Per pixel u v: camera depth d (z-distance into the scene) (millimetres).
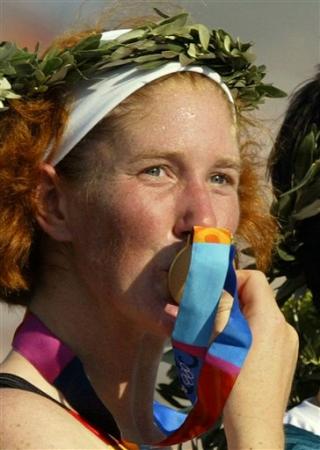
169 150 5766
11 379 5633
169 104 5852
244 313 5836
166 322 5699
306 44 14703
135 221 5723
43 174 5953
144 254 5738
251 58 6332
